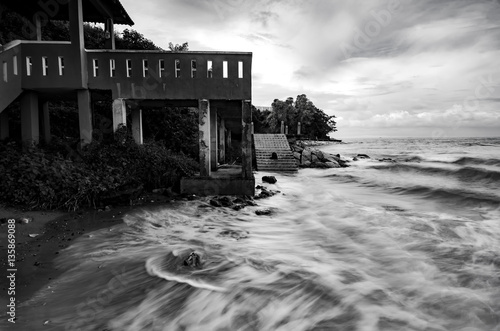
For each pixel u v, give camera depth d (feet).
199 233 28.71
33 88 41.37
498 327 14.73
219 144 74.43
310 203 43.60
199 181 43.42
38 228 26.86
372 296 17.52
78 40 41.24
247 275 19.90
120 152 42.68
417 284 18.85
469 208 39.42
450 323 15.07
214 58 42.50
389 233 28.19
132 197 37.76
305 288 18.34
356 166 96.68
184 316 15.74
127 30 83.97
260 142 94.43
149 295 17.39
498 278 19.29
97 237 25.95
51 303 16.37
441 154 131.34
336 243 26.37
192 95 42.83
